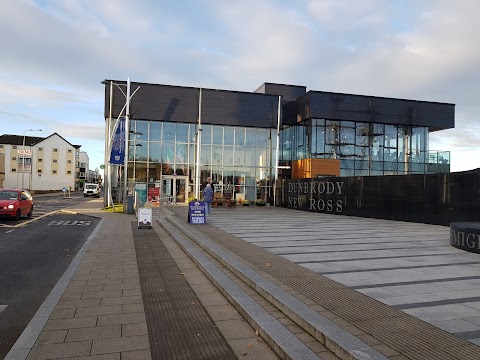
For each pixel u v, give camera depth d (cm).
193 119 3077
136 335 452
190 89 3080
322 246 995
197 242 1088
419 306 491
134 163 2997
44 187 9306
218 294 628
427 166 3266
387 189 1869
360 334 393
